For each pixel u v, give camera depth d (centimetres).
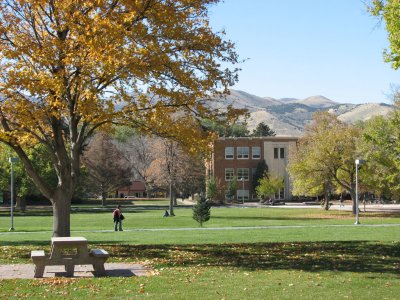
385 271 1405
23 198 7000
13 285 1180
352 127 5588
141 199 11012
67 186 1802
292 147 7194
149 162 9912
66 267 1405
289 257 1731
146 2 1609
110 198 11756
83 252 1338
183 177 6506
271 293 1094
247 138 10225
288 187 10175
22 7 1666
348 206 8269
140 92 1781
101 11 1552
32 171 1773
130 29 1570
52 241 1334
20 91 1581
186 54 1731
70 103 1691
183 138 1861
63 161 1791
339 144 5478
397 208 7362
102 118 1605
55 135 1786
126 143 10144
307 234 2859
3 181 6225
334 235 2773
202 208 3941
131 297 1052
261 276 1318
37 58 1548
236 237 2664
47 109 1576
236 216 5434
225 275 1334
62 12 1591
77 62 1518
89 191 9188
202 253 1842
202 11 1814
